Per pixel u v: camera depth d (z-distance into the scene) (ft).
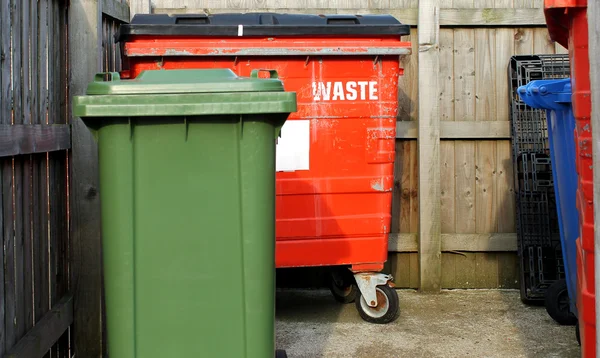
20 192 11.12
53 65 13.17
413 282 20.95
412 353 15.43
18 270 10.98
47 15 12.73
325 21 16.69
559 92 14.55
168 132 9.96
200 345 10.12
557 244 19.30
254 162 10.00
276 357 12.30
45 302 12.62
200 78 10.52
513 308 18.95
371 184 16.89
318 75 16.55
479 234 20.68
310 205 16.79
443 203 20.92
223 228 10.05
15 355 10.18
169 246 10.03
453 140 20.83
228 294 10.10
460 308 18.94
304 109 16.58
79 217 14.14
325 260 16.97
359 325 17.46
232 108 9.84
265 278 10.12
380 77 16.70
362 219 16.97
